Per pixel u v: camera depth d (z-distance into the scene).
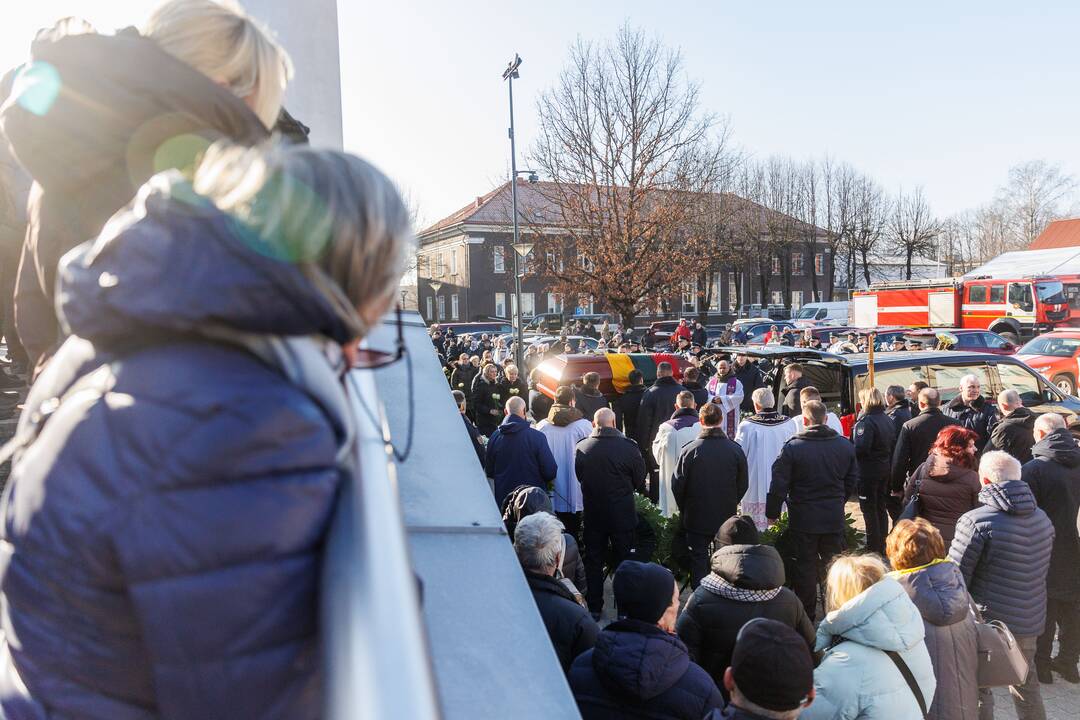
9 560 0.64
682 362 12.93
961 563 4.70
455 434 2.51
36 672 0.64
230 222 0.61
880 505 7.77
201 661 0.58
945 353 10.25
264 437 0.59
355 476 0.67
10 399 3.74
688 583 6.75
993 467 4.62
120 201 0.87
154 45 0.87
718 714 2.49
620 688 2.65
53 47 0.86
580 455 6.51
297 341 0.70
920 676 3.04
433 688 0.49
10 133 0.87
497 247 52.69
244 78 1.01
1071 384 17.95
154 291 0.59
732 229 45.72
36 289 0.99
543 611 3.44
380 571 0.56
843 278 62.34
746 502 7.62
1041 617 4.55
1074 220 35.16
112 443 0.60
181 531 0.57
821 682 3.06
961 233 65.06
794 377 9.98
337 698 0.48
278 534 0.58
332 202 0.64
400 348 0.90
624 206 28.80
